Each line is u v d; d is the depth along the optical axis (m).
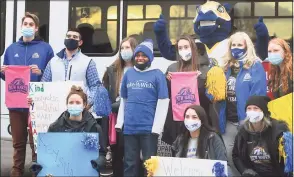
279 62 6.32
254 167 5.74
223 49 6.79
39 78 7.19
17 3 8.57
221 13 6.90
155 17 8.05
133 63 6.79
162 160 5.36
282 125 5.63
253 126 5.69
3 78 7.35
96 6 8.27
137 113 6.32
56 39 8.37
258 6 7.68
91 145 5.48
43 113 6.32
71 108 5.67
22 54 7.23
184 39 6.55
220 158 5.57
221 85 6.38
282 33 7.59
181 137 5.93
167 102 6.29
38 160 5.50
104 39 8.22
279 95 6.41
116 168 7.18
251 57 6.39
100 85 6.77
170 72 6.56
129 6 8.13
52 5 8.39
